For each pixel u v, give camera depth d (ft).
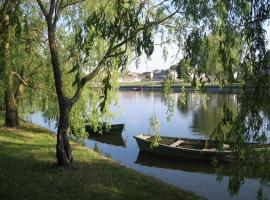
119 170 40.04
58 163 39.19
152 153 66.54
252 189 45.68
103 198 30.89
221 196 45.03
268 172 19.83
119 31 24.91
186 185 49.67
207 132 92.22
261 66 19.83
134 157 66.80
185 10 26.43
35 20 58.80
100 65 36.94
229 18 22.13
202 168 58.95
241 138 20.18
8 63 48.93
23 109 73.77
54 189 32.40
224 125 21.01
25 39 53.01
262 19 19.89
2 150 47.11
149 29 26.45
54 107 62.59
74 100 38.68
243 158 20.10
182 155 63.16
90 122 57.62
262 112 19.86
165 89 41.19
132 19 24.66
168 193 33.32
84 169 39.17
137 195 31.94
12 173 36.58
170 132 92.79
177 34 34.17
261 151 19.94
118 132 86.84
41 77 62.90
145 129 100.42
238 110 20.36
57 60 37.52
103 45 47.21
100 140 82.79
